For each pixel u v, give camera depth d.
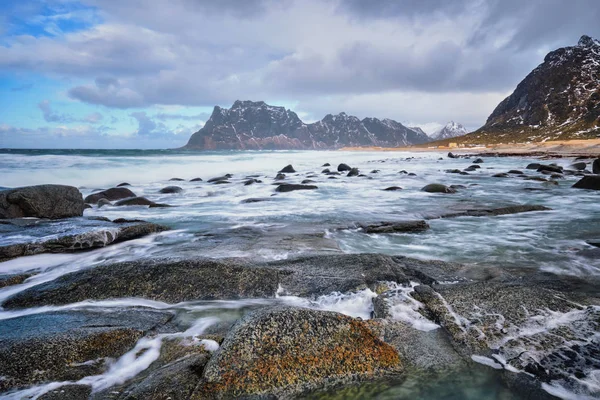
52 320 3.82
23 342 3.15
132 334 3.46
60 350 3.11
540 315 3.69
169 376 2.73
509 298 4.04
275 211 10.88
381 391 2.80
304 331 3.08
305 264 5.39
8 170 19.80
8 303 4.39
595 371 2.87
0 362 2.92
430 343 3.38
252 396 2.66
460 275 5.09
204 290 4.64
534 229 8.41
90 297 4.52
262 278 4.85
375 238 7.57
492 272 5.22
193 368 2.88
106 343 3.29
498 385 2.84
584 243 7.12
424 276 4.98
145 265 5.10
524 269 5.57
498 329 3.48
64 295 4.52
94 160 27.73
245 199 13.55
